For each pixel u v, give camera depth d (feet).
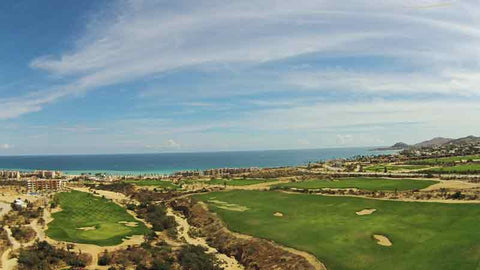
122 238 283.79
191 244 294.46
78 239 273.95
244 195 446.19
